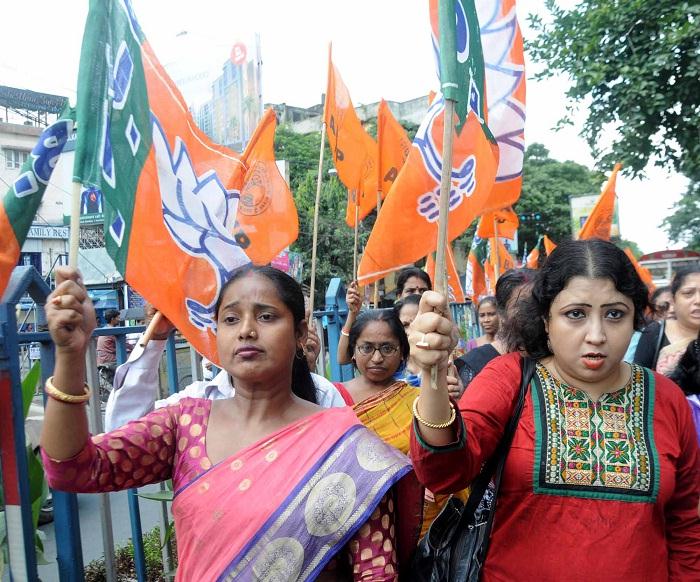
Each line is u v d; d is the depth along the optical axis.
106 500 2.81
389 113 4.95
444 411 1.56
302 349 2.13
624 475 1.67
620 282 1.71
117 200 2.25
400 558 1.82
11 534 2.08
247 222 3.66
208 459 1.63
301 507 1.53
